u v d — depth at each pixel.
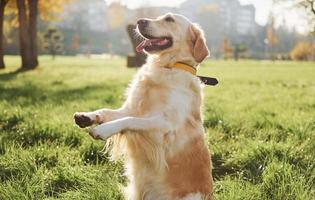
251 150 6.26
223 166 6.21
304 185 4.94
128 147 4.52
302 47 87.25
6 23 40.00
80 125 4.36
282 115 9.18
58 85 16.44
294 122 8.09
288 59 88.88
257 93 15.20
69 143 6.64
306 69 39.91
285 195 4.73
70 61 49.50
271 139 6.92
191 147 4.38
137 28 4.93
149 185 4.46
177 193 4.32
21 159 5.54
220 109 10.16
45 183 5.08
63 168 5.42
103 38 130.75
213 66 43.81
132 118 4.22
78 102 10.91
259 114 9.37
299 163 5.91
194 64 4.84
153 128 4.25
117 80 19.36
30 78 19.97
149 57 4.97
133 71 28.27
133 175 4.60
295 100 12.71
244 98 13.27
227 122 8.16
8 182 4.80
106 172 5.65
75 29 133.25
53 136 6.88
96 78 20.81
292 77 26.61
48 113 8.80
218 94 14.54
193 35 4.86
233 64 52.00
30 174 5.18
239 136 7.27
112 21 100.00
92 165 5.75
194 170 4.37
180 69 4.62
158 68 4.67
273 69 39.03
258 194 4.80
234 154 6.30
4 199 4.47
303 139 7.03
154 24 4.86
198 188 4.34
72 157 5.95
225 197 4.63
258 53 126.25
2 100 11.04
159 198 4.39
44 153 5.91
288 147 6.25
